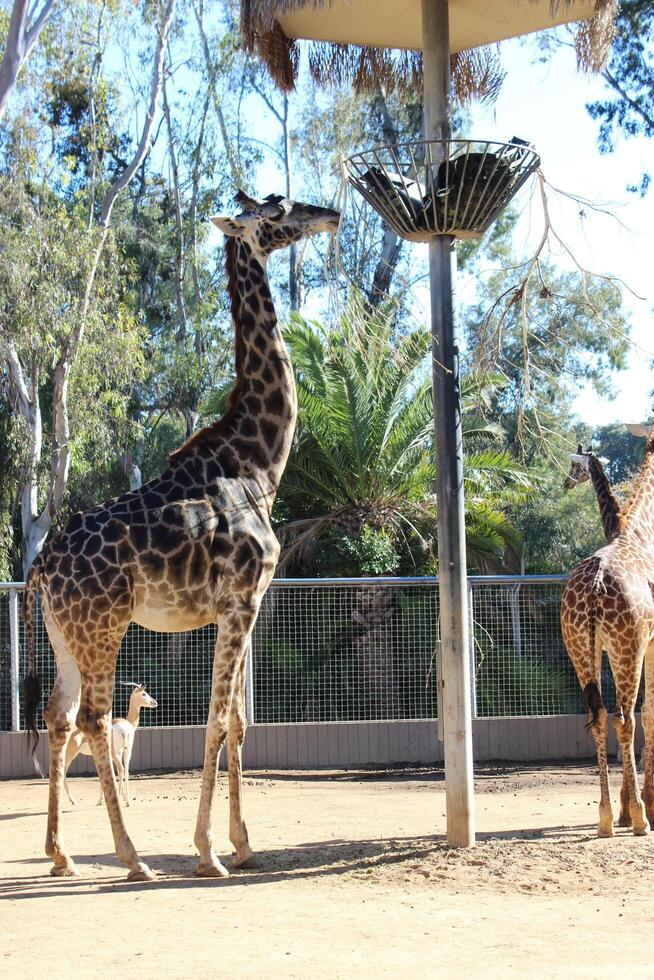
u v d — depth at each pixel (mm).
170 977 4574
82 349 22891
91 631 6824
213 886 6582
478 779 12375
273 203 7797
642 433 10461
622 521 9078
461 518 7738
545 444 8781
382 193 7602
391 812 9898
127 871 7180
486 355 8391
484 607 16234
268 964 4750
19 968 4781
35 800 11133
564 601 8508
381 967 4676
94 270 22859
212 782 7051
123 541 6934
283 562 19109
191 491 7270
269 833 8758
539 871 6773
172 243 31969
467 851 7418
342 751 13711
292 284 29891
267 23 8133
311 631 15805
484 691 15844
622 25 24719
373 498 19500
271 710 15680
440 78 7844
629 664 8219
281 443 7809
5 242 21875
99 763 6867
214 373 30422
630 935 5234
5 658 15477
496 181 7477
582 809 9781
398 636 16328
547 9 8148
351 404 18688
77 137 29250
